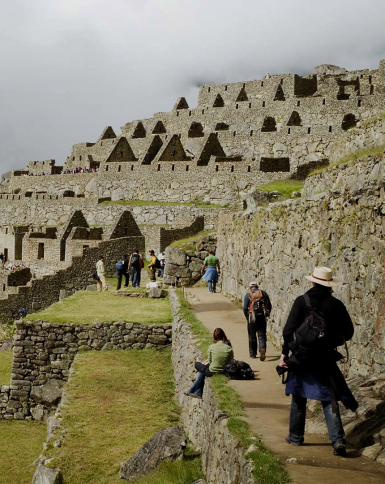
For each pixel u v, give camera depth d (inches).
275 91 2770.7
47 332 995.9
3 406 976.3
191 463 484.4
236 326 816.9
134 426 652.7
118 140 2738.7
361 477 294.2
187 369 684.1
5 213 2869.1
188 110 3034.0
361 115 2399.1
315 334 332.2
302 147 2362.2
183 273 1349.7
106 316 1050.7
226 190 2206.0
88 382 813.2
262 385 512.7
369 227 448.1
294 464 315.3
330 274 346.6
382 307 417.7
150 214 2224.4
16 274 2014.0
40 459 569.0
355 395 391.2
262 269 804.0
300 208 625.0
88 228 2058.3
